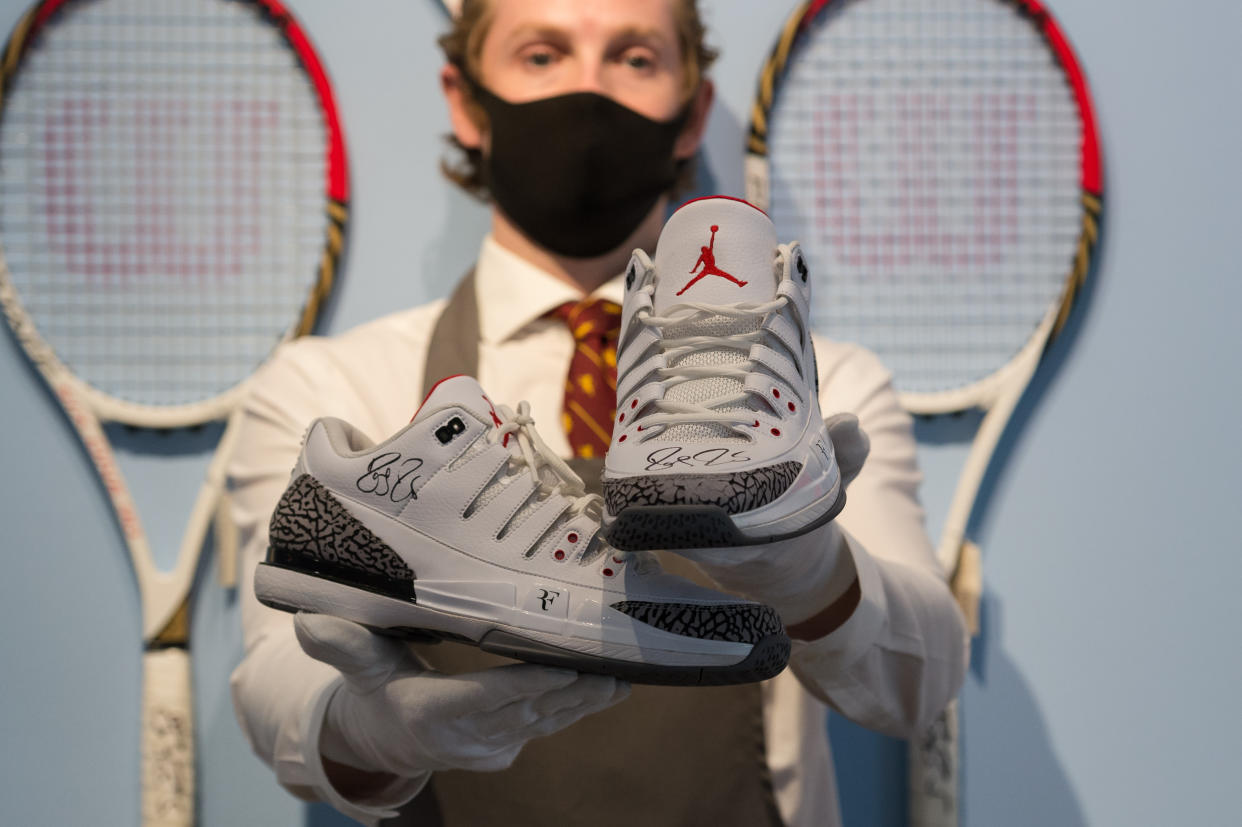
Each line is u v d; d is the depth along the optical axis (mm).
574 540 716
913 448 1309
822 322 1706
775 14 1743
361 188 1695
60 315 1651
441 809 1113
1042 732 1683
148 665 1521
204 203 1674
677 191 1552
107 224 1663
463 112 1446
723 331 734
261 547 1166
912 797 1560
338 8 1706
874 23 1724
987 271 1717
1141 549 1722
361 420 1223
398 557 709
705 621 691
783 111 1710
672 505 611
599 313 1260
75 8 1670
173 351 1659
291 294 1674
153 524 1645
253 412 1262
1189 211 1785
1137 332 1760
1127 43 1807
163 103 1674
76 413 1573
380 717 777
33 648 1630
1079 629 1704
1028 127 1731
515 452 752
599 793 1100
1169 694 1702
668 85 1336
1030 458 1729
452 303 1359
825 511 683
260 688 1017
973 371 1707
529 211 1300
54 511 1650
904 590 1022
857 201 1712
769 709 1182
